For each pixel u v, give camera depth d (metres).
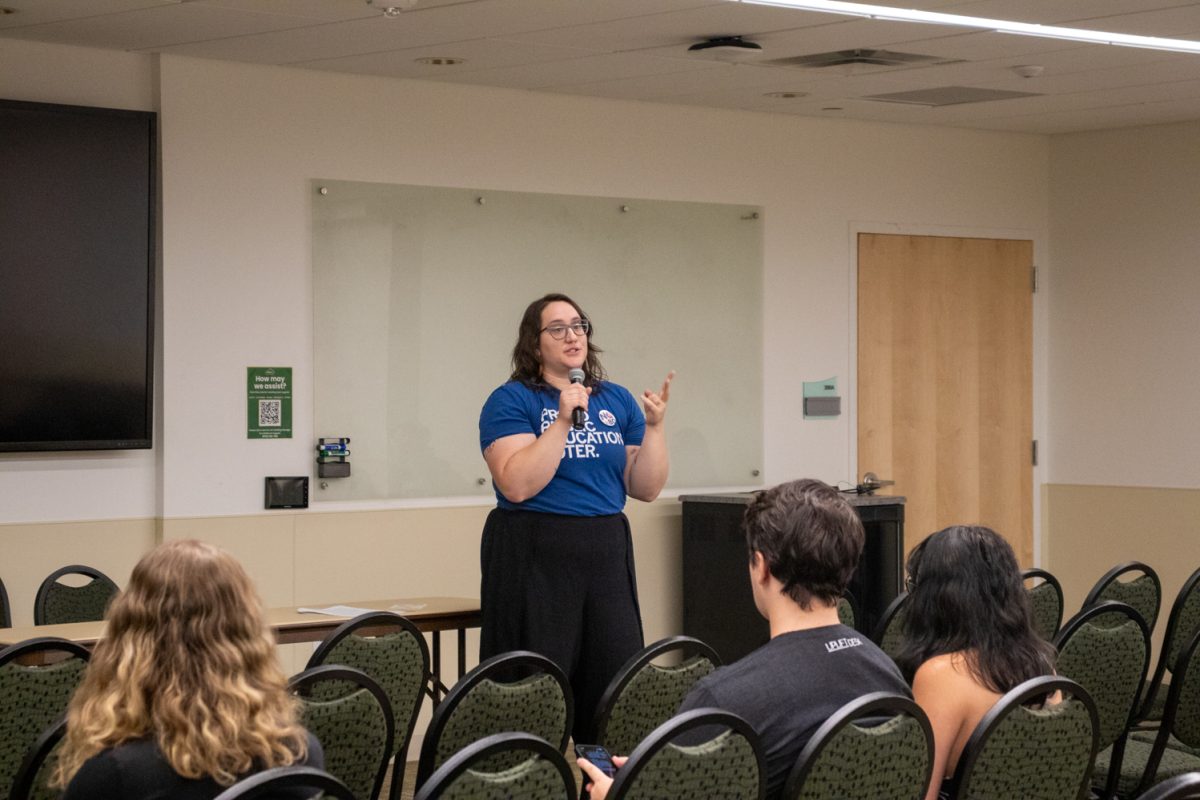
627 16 5.33
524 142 6.86
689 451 7.32
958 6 5.19
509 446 4.41
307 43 5.80
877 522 6.95
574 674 4.46
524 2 5.11
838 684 2.58
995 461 8.23
